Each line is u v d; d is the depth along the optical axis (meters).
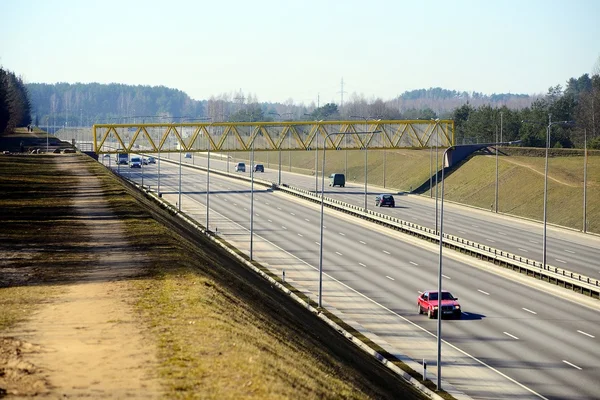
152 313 45.81
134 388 31.78
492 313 85.06
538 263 109.75
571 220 154.62
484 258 115.81
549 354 69.62
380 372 62.09
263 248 126.00
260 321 54.03
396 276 105.44
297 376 39.28
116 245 75.00
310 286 98.75
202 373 34.47
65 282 55.62
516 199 178.12
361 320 82.19
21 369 33.44
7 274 58.62
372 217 157.62
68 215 98.75
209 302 50.41
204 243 107.81
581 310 86.62
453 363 67.19
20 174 158.62
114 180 154.25
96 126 187.12
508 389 60.34
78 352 36.78
